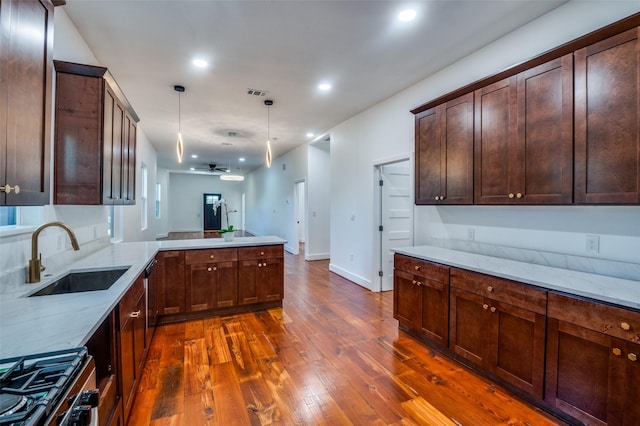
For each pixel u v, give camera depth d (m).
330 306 3.90
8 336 1.10
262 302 3.73
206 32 2.60
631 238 1.95
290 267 6.30
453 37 2.71
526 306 1.94
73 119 2.26
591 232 2.13
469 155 2.62
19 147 1.21
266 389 2.15
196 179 14.14
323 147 7.14
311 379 2.28
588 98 1.85
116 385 1.55
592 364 1.63
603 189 1.79
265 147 7.71
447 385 2.21
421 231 3.58
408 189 4.75
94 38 2.68
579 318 1.68
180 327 3.23
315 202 7.14
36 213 2.05
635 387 1.47
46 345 1.04
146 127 5.75
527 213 2.52
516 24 2.52
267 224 10.65
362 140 4.77
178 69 3.28
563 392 1.76
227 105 4.45
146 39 2.70
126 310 1.75
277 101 4.28
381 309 3.79
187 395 2.08
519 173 2.23
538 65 2.11
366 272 4.71
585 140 1.86
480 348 2.25
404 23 2.49
